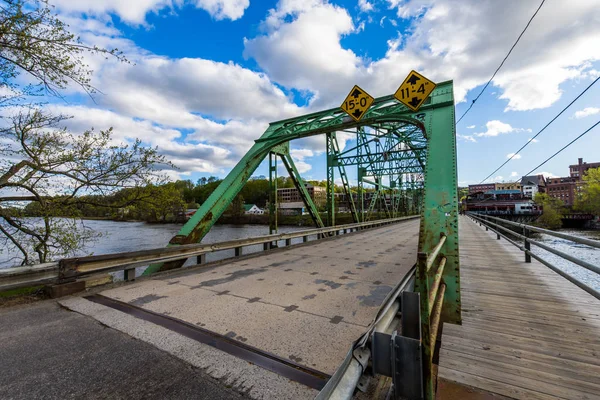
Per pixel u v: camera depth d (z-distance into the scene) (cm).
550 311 377
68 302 434
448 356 272
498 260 735
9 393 221
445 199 447
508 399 211
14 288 415
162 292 494
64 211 712
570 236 311
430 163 530
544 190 9588
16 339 312
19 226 678
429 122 631
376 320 235
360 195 2494
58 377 242
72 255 784
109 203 786
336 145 1889
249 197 10731
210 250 747
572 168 10588
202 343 304
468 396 216
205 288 523
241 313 392
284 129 1218
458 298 352
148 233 3347
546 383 228
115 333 329
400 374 185
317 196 9131
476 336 311
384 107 974
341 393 166
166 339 313
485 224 1797
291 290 511
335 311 400
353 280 588
